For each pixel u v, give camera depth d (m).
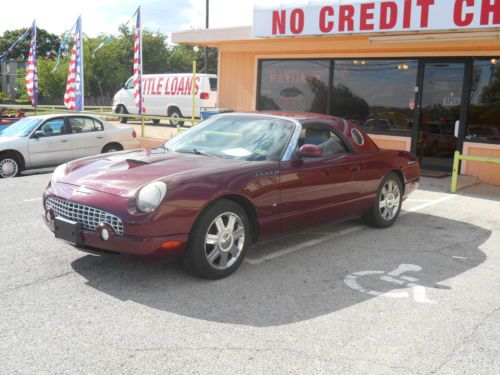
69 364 3.11
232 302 4.10
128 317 3.77
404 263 5.23
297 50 11.95
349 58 11.61
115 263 4.92
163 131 18.23
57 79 41.09
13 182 9.40
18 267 4.77
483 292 4.48
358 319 3.86
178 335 3.52
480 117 10.17
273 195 4.92
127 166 4.81
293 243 5.86
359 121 11.70
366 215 6.50
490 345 3.49
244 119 5.76
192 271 4.49
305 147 5.09
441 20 8.48
